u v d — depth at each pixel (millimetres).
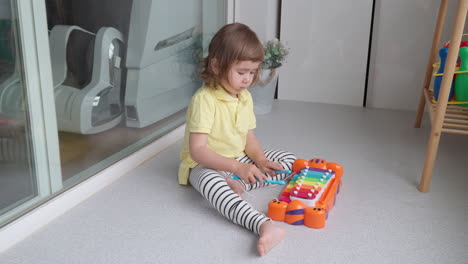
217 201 1061
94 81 1198
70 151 1141
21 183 991
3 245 924
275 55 2062
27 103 976
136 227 1028
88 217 1073
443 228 1055
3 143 930
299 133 1831
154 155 1540
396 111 2256
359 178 1359
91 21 1151
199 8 1814
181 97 1770
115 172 1311
